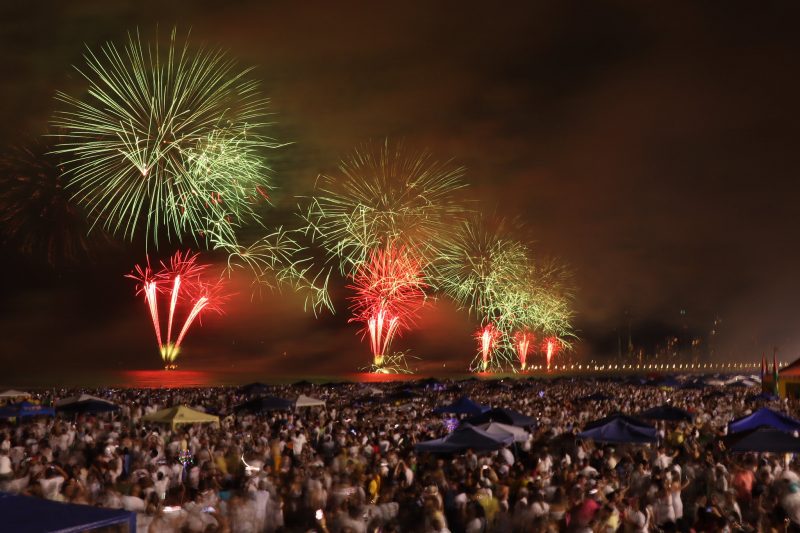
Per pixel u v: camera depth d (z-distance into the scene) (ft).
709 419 110.73
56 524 22.84
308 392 194.80
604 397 144.05
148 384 355.77
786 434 60.44
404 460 60.75
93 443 71.10
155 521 37.40
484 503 43.09
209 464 57.72
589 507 38.91
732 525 42.73
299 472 50.88
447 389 204.64
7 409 99.91
